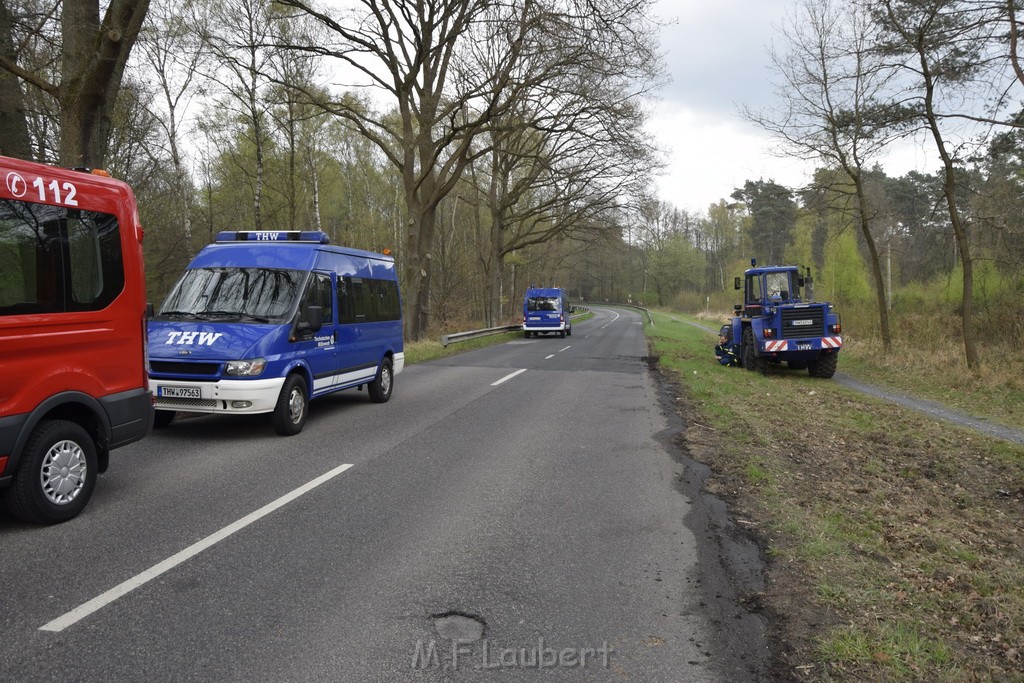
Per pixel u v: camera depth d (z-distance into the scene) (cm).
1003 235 1619
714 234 10238
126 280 577
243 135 2712
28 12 1172
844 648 342
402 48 2266
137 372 589
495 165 3472
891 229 2183
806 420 1092
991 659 342
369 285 1113
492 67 2378
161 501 564
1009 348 1858
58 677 297
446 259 4375
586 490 635
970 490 716
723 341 2091
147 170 2428
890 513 600
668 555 473
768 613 386
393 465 710
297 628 351
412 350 2152
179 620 355
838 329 1698
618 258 9581
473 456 759
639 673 317
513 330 3700
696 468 735
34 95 1664
